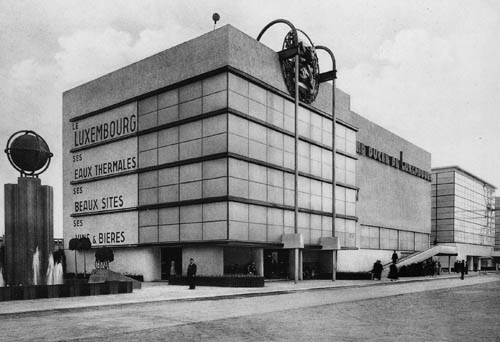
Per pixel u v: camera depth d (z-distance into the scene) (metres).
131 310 16.72
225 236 33.69
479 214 95.81
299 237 36.00
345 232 47.59
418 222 69.00
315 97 43.72
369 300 21.08
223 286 30.47
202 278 31.53
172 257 39.75
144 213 39.62
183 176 36.81
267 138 37.91
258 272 37.41
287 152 40.09
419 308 17.59
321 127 44.81
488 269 107.81
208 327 12.52
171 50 38.34
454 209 82.25
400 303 19.61
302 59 42.28
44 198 25.02
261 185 36.94
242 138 35.38
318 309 17.14
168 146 38.12
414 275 51.12
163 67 38.88
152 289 27.72
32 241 24.45
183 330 12.01
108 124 43.59
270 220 37.62
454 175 82.88
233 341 10.43
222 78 34.62
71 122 47.78
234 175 34.41
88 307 17.41
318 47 44.03
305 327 12.56
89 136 45.53
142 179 40.03
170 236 37.38
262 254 37.56
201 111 35.81
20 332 11.77
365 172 55.00
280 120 39.38
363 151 54.56
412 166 67.56
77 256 45.72
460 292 26.42
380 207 58.06
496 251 102.19
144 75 40.44
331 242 40.94
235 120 34.81
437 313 15.97
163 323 13.31
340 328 12.39
